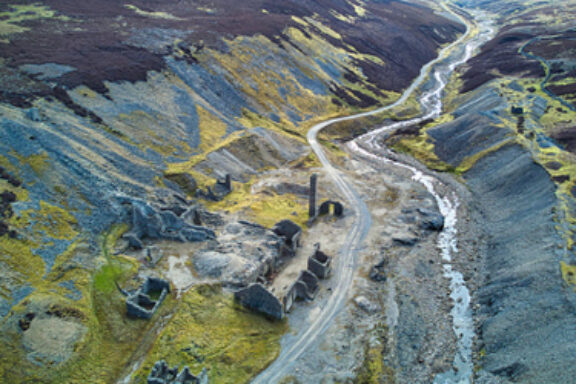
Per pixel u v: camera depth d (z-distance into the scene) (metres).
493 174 73.12
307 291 44.97
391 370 38.00
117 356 34.59
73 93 63.75
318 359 37.69
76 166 49.72
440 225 62.00
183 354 35.50
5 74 63.25
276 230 54.53
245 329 39.31
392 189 73.38
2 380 29.42
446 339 42.06
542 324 38.53
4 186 42.69
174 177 60.56
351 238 57.38
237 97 91.00
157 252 46.41
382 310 44.78
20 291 34.91
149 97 73.06
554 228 50.69
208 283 42.88
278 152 80.12
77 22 96.19
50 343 32.50
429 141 93.38
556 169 63.81
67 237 42.38
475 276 51.38
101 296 38.97
